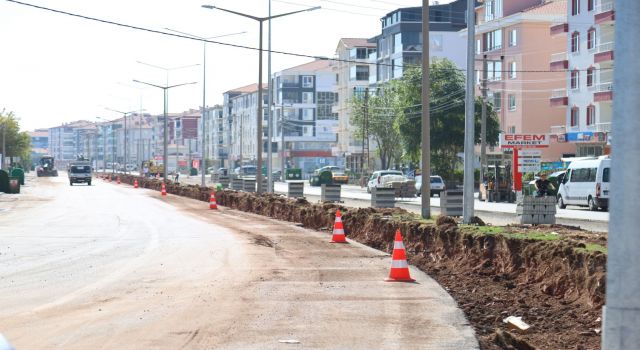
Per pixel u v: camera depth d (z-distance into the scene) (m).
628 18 6.26
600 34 67.19
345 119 128.25
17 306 12.20
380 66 115.69
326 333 10.07
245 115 180.00
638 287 6.18
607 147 63.94
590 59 68.44
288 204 35.75
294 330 10.27
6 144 125.06
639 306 6.17
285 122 156.50
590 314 11.95
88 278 15.59
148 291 13.79
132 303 12.48
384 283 14.88
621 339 6.18
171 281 15.11
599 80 67.56
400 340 9.63
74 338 9.72
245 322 10.83
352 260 18.73
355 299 12.91
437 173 76.25
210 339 9.67
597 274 12.74
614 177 6.28
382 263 18.12
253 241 23.62
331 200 45.09
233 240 24.00
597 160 41.22
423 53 26.41
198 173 179.62
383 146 100.50
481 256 17.50
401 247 15.40
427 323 10.78
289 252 20.55
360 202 49.50
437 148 76.19
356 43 127.62
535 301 13.27
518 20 79.69
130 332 10.11
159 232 27.34
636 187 6.21
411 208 42.50
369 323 10.78
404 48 106.50
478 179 76.44
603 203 40.41
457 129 75.19
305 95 157.62
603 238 16.77
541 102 79.69
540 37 79.88
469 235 18.38
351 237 26.05
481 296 13.69
